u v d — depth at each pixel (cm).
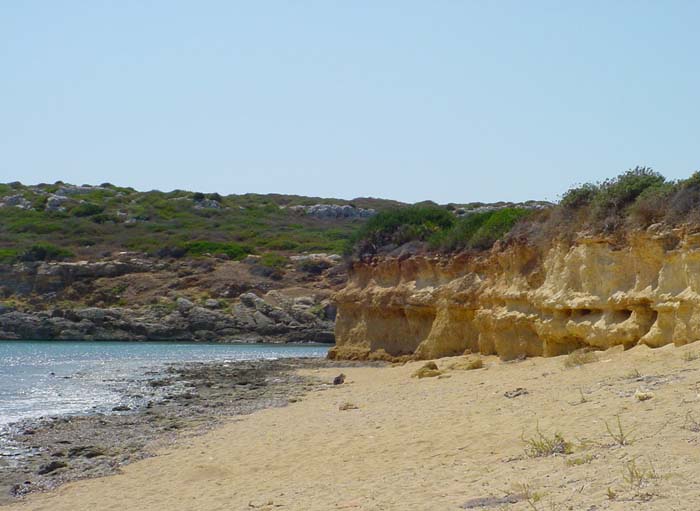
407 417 1822
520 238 3238
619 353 2306
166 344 7462
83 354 6025
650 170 2788
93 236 10312
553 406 1567
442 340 3769
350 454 1511
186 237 10306
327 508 1112
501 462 1215
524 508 939
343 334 4903
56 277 8588
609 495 922
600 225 2691
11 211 11569
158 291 8494
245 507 1216
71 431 2252
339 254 9500
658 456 1046
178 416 2488
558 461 1137
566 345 2770
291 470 1470
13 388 3541
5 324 7844
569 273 2766
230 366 4656
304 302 8306
